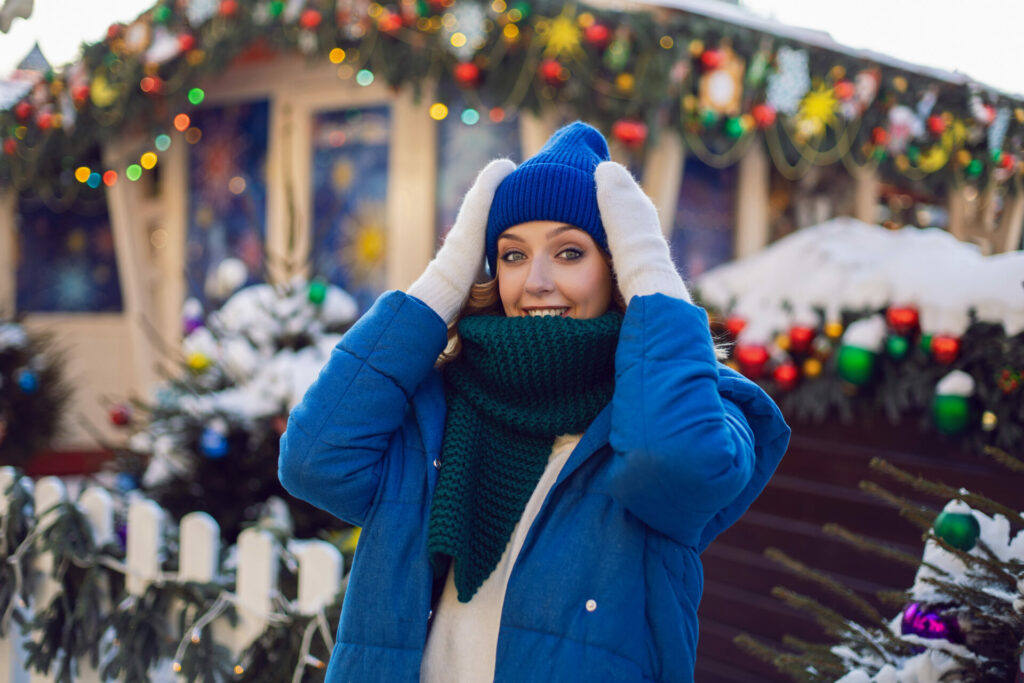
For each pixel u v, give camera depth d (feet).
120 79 17.25
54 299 24.26
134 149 20.11
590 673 4.01
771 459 4.79
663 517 4.07
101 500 8.65
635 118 13.14
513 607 4.23
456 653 4.45
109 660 7.98
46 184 20.97
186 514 9.91
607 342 4.45
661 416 3.95
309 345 11.27
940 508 7.87
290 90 17.74
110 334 23.89
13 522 8.79
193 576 7.80
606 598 4.11
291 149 17.67
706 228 17.31
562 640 4.10
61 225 24.57
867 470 8.63
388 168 16.46
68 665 8.13
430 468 4.61
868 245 9.69
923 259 8.43
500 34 12.38
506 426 4.63
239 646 7.42
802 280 9.48
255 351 10.91
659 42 12.73
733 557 10.02
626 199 4.48
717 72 13.51
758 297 9.92
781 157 15.57
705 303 10.77
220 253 19.54
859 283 8.50
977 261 8.16
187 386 10.62
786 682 9.18
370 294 16.74
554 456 4.62
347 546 8.83
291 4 13.84
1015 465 5.02
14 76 19.85
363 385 4.65
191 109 19.63
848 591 5.65
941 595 5.25
